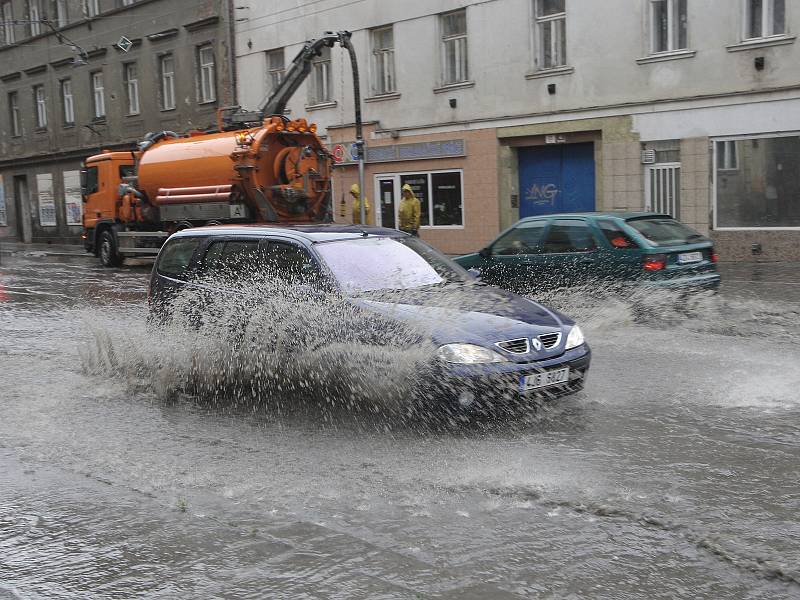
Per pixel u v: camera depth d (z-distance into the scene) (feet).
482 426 21.74
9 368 31.09
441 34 82.74
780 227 62.59
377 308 22.71
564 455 19.19
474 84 79.77
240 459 19.61
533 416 22.59
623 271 38.01
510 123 77.46
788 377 26.73
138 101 122.01
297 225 28.40
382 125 88.48
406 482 17.65
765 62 61.67
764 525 14.84
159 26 115.85
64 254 108.47
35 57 141.08
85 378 29.07
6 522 15.99
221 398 25.67
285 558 14.01
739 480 17.22
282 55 99.40
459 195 82.79
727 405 23.38
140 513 16.26
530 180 78.43
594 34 70.69
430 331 21.59
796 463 18.24
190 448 20.59
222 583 13.19
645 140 68.74
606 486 17.03
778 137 61.93
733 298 44.91
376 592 12.68
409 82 85.20
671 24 66.54
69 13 132.36
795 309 40.68
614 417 22.36
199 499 16.99
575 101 72.59
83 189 86.48
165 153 73.20
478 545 14.33
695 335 34.91
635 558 13.66
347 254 25.59
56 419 23.68
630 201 70.08
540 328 22.67
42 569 13.93
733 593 12.41
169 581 13.33
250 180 65.21
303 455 19.74
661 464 18.37
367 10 88.17
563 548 14.12
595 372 27.96
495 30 77.46
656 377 27.07
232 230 28.22
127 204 78.07
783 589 12.51
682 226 39.93
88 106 131.54
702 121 65.31
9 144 151.02
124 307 48.16
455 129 81.97
